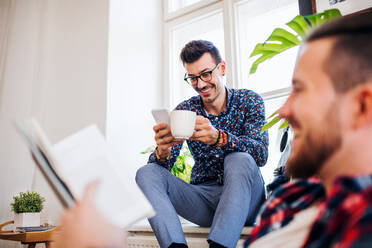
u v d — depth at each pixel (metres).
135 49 2.49
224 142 1.30
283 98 2.04
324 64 0.36
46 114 2.55
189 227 1.59
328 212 0.34
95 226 0.39
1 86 2.43
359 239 0.27
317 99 0.37
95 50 2.37
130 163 2.28
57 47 2.64
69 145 0.51
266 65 2.16
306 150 0.37
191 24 2.62
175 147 1.53
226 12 2.32
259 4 2.25
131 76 2.42
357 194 0.31
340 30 0.37
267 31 2.20
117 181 0.50
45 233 1.72
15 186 2.30
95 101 2.29
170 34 2.71
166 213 1.13
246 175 1.14
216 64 1.57
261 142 1.42
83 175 0.49
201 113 1.63
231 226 1.01
